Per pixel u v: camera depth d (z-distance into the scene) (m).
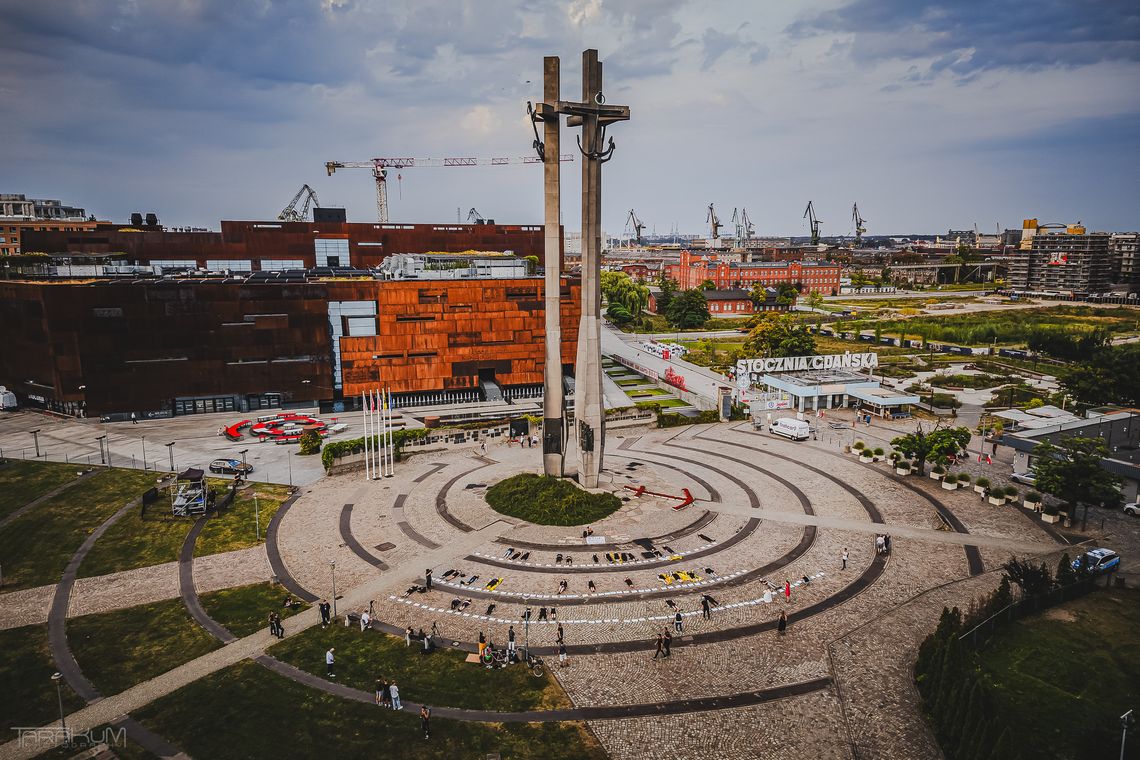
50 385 125.62
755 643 52.59
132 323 121.00
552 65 76.88
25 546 71.56
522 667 49.88
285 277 143.12
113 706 45.69
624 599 59.62
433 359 135.25
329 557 68.50
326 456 93.06
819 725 43.31
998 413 108.44
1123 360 126.06
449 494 85.50
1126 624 55.12
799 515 78.12
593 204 78.56
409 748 41.56
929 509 79.69
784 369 143.38
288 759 40.66
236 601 59.94
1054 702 45.66
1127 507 77.50
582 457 83.81
